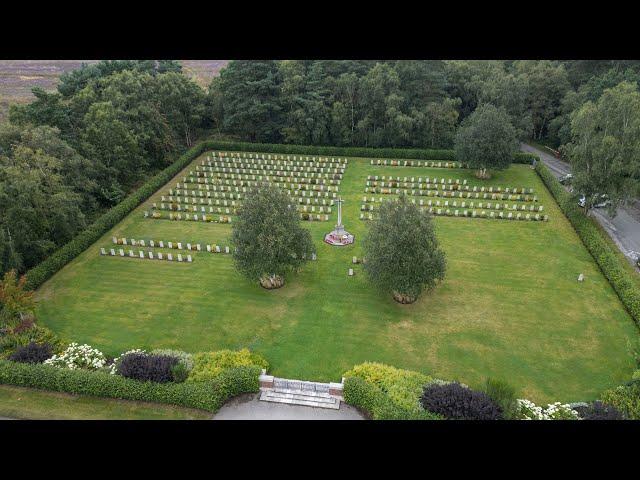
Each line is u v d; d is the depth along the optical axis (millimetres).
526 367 31641
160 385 28828
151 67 82750
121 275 43219
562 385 30094
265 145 78062
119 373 30094
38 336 34188
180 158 71500
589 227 48500
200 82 108438
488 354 32875
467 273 42656
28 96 83812
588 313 36875
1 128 45719
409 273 34531
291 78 77562
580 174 49125
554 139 83188
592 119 47688
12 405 28641
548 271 42781
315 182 64875
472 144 62344
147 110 65438
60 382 29312
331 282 41500
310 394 29859
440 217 54344
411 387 28703
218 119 83625
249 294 40031
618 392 28375
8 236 39781
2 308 33469
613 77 71938
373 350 33406
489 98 78438
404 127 74438
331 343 34125
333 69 79062
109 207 57625
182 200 59281
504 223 52562
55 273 43344
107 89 63219
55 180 44281
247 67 75688
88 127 56375
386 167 72062
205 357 31625
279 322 36469
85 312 37875
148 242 48719
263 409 29078
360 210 56438
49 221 44406
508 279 41656
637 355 29141
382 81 73875
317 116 76688
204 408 28219
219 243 48906
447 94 80750
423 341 34188
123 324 36438
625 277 39188
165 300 39406
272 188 38500
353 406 29172
